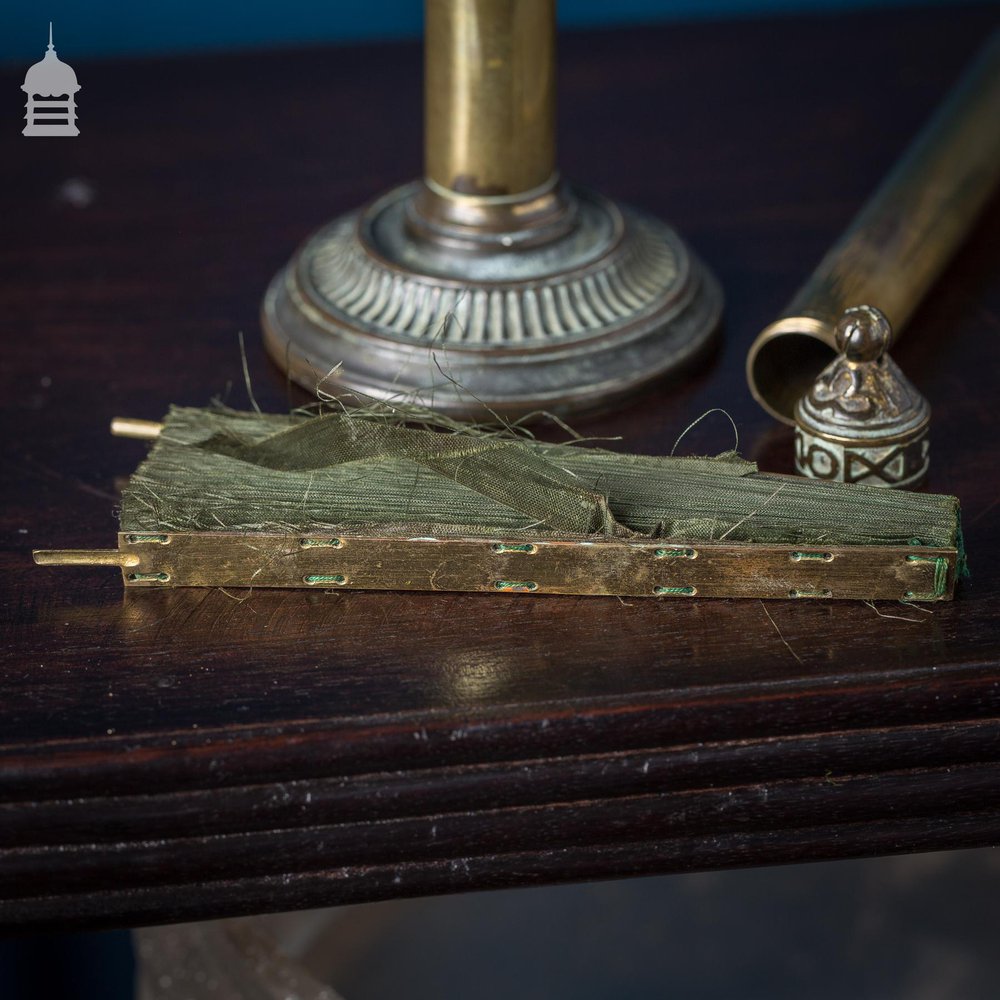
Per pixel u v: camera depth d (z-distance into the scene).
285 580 0.45
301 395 0.51
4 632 0.44
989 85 0.59
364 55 0.69
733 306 0.54
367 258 0.51
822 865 0.75
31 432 0.50
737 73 0.68
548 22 0.49
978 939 0.73
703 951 0.74
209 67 0.69
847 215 0.59
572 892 0.75
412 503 0.44
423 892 0.43
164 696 0.42
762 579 0.44
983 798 0.43
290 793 0.42
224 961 0.65
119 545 0.44
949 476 0.47
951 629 0.43
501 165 0.50
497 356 0.49
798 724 0.42
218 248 0.58
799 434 0.46
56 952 0.68
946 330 0.53
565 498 0.44
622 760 0.42
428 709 0.42
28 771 0.41
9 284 0.56
